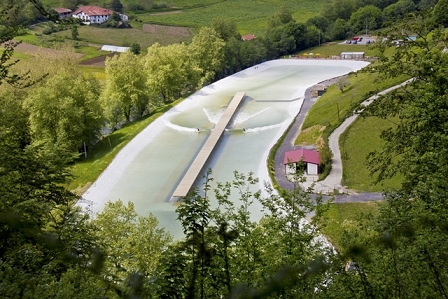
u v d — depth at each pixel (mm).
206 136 82625
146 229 32875
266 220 23375
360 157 61188
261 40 155125
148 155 74750
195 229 16812
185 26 199625
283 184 58156
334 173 58812
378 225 19578
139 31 188625
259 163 67500
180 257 16281
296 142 73625
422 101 22172
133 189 62656
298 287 16312
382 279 16562
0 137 24891
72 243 22703
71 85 76125
